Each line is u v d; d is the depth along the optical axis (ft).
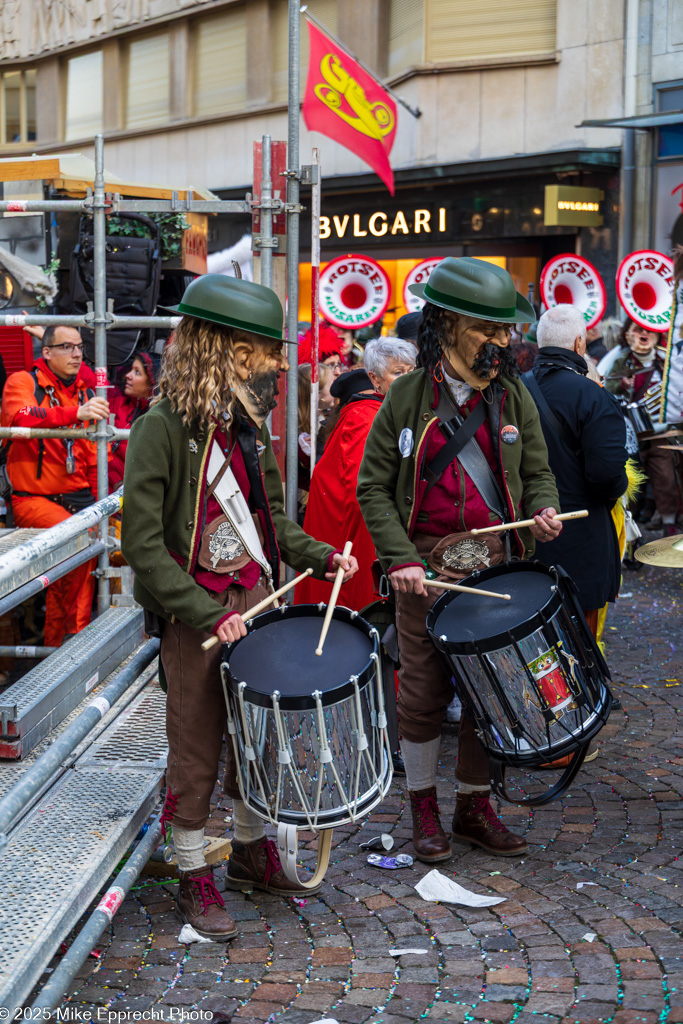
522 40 45.93
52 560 13.33
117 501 11.45
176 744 10.46
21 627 19.40
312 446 17.99
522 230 46.62
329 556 10.68
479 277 10.97
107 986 9.80
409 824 13.19
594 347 31.68
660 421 24.81
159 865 11.87
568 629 10.53
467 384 11.48
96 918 9.42
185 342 10.02
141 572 9.87
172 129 63.98
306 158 55.62
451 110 47.80
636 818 13.00
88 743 12.29
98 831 10.20
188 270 24.72
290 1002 9.52
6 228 22.97
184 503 10.11
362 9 52.85
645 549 12.30
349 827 13.12
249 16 58.23
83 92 71.15
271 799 9.75
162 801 12.91
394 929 10.72
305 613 10.87
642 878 11.50
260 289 10.09
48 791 11.09
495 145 46.83
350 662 9.93
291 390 17.01
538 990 9.55
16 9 74.02
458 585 10.95
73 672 12.58
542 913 10.88
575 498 14.74
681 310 23.97
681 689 17.78
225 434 10.29
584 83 44.04
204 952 10.36
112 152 69.00
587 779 14.23
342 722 9.60
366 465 11.87
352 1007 9.42
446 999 9.48
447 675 11.68
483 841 12.28
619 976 9.70
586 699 10.55
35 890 9.12
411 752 12.10
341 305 34.40
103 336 14.87
